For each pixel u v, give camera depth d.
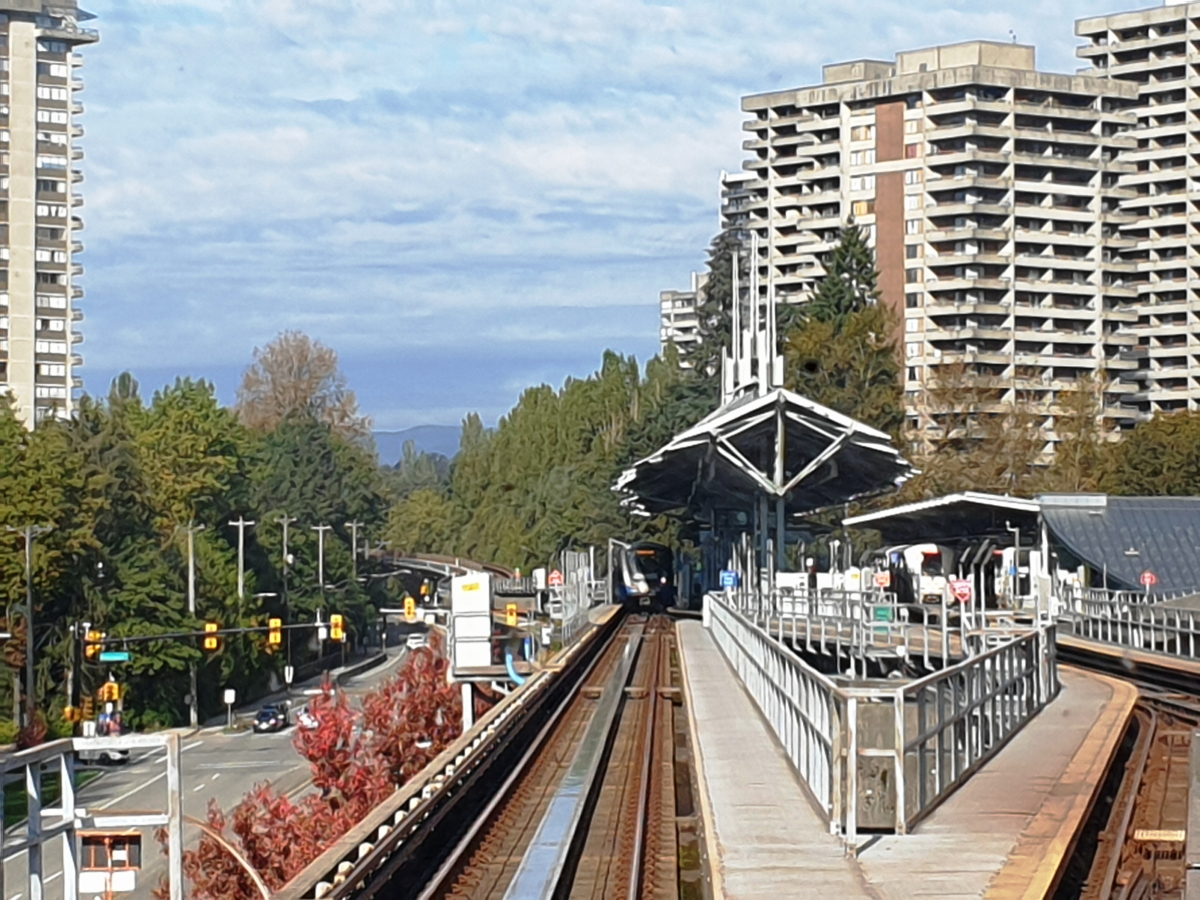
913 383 142.38
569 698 40.34
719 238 127.62
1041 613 35.72
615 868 18.50
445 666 47.50
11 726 59.00
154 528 86.56
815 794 18.05
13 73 130.50
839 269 117.88
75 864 11.77
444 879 17.55
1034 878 14.14
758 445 57.34
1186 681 35.88
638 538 114.12
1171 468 90.44
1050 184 143.75
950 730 18.94
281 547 108.19
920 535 69.62
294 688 99.56
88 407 86.06
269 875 31.59
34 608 67.81
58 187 132.62
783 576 52.62
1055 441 126.56
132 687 74.31
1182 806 20.56
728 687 33.25
